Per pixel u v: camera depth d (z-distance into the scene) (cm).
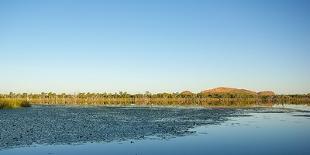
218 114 6612
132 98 18250
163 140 3083
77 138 3125
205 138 3231
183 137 3300
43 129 3716
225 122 4903
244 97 18275
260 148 2733
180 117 5750
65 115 6000
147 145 2817
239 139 3206
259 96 18475
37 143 2836
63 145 2764
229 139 3195
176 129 3944
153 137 3269
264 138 3269
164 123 4641
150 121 4912
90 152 2508
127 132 3606
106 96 18700
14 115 5744
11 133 3356
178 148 2703
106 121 4831
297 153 2528
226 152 2555
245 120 5269
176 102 14638
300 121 5116
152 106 10525
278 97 17738
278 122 4928
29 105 9362
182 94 19388
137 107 9700
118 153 2486
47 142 2889
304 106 10438
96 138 3150
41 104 12219
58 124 4288
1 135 3219
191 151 2592
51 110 7675
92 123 4497
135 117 5681
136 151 2566
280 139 3212
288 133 3662
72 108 8869
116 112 7088
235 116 6103
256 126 4362
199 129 3981
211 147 2753
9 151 2509
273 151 2600
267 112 7312
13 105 8244
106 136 3288
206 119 5397
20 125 4066
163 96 18738
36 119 4975
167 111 7544
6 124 4159
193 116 6009
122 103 13838
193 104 12406
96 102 15025
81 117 5559
